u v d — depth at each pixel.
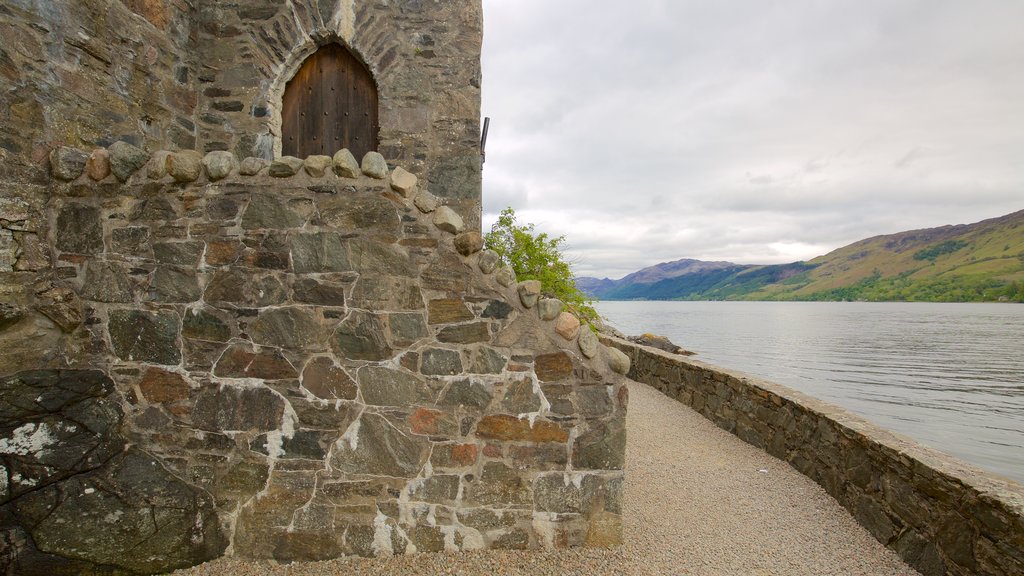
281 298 3.12
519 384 3.15
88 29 3.60
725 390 6.62
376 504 3.09
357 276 3.12
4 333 2.92
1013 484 2.78
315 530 3.07
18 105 3.04
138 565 2.80
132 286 3.17
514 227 8.71
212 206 3.15
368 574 2.91
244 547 3.07
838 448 4.27
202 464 3.12
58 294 3.11
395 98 5.54
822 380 23.89
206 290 3.15
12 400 2.85
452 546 3.10
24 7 3.10
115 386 3.17
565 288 8.59
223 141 5.28
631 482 4.66
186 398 3.14
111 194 3.19
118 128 3.92
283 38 5.38
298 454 3.10
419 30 5.57
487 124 7.38
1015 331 57.22
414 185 3.20
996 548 2.59
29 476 2.71
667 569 3.09
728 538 3.56
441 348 3.13
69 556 2.66
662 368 8.98
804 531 3.70
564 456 3.16
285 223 3.13
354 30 5.47
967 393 21.14
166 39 4.59
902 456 3.37
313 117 5.67
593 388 3.18
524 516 3.14
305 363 3.12
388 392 3.12
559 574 2.95
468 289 3.15
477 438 3.12
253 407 3.12
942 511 2.98
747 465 5.14
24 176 3.05
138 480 2.96
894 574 3.12
